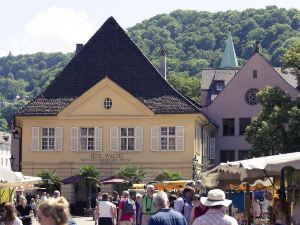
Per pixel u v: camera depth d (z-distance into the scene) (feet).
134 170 231.91
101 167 247.50
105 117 247.50
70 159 248.11
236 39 637.71
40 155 249.34
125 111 247.09
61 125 249.14
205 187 104.47
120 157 246.88
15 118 250.57
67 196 241.14
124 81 254.88
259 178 91.50
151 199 97.91
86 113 248.52
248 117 287.69
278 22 636.48
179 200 82.89
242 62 577.02
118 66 258.57
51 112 249.14
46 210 34.63
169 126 245.86
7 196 128.67
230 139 289.53
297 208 57.36
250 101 287.69
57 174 248.11
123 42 262.67
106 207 108.99
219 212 49.52
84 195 242.58
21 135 256.93
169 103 247.70
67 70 258.78
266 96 236.63
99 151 247.70
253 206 116.88
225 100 290.35
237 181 96.12
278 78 284.61
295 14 638.94
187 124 244.83
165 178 229.25
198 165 251.39
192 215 71.56
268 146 230.48
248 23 643.04
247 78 288.10
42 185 233.96
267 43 615.16
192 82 406.82
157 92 252.01
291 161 64.64
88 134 248.73
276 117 230.89
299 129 229.66
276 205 61.31
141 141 246.47
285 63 244.63
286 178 80.23
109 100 248.32
